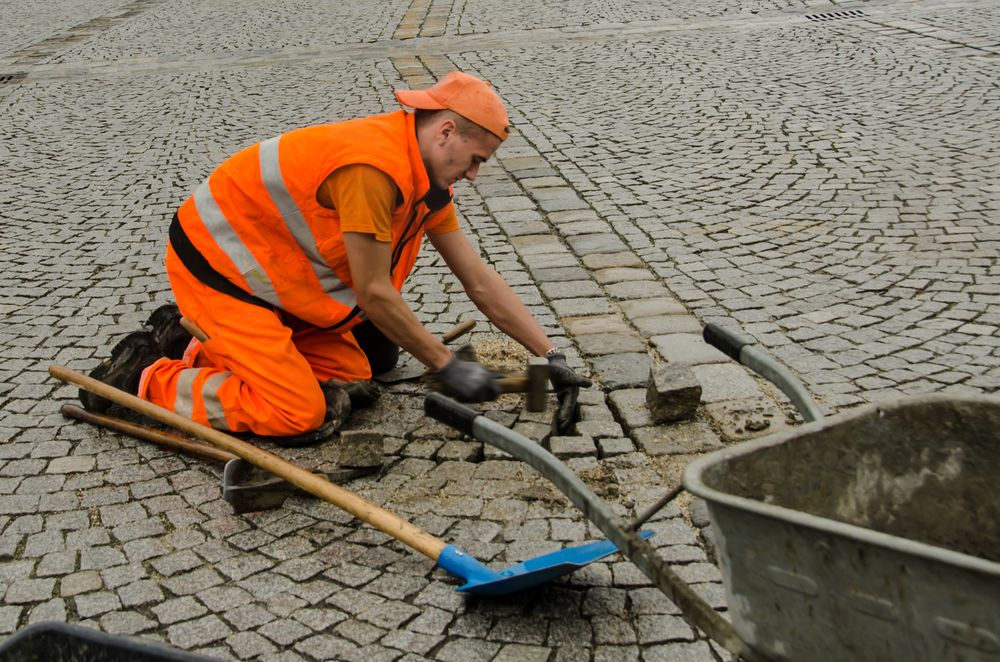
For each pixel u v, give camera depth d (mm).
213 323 3625
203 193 3598
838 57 9430
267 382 3539
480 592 2742
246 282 3564
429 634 2670
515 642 2629
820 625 1872
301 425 3549
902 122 7363
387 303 3330
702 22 11500
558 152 7219
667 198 6191
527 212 6090
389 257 3334
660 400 3641
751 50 9953
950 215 5621
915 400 2203
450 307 4852
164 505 3336
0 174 7418
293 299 3586
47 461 3637
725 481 2055
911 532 2273
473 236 5754
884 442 2227
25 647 1789
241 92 9570
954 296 4648
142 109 9164
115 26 13836
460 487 3377
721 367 4098
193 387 3682
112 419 3828
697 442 3559
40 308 5039
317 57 11000
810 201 5984
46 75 10859
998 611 1601
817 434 2154
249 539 3131
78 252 5793
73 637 1778
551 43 10945
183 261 3641
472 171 3350
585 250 5445
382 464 3467
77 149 7996
